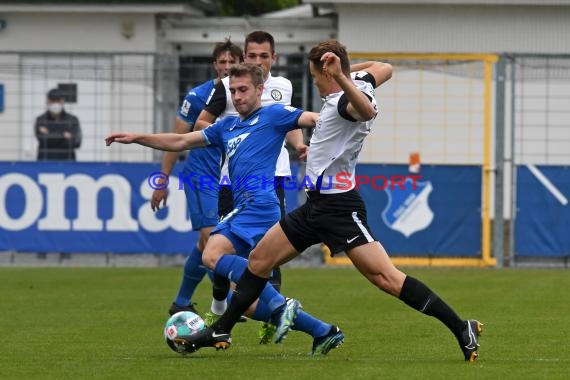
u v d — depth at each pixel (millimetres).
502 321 28016
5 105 55688
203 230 28406
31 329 26953
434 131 54781
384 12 60438
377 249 20594
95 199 45469
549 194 44781
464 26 60562
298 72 48531
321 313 30094
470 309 30750
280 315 21734
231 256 22438
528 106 55406
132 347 23688
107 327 27328
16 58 60188
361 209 20719
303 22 61781
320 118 20672
